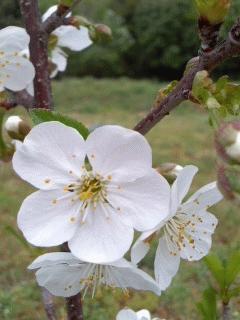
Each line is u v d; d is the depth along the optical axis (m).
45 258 0.07
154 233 0.08
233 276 0.08
